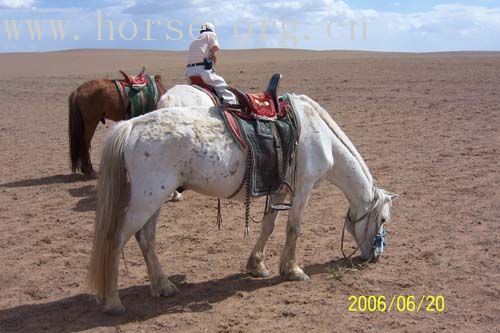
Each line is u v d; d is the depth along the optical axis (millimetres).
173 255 6895
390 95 20438
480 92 20062
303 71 30547
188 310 5422
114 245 5129
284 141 5688
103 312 5375
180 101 7957
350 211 6488
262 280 6109
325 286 5891
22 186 10484
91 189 10172
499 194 8688
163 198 5164
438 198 8664
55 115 20312
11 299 5809
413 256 6555
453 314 5160
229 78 27969
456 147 11977
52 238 7613
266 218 6109
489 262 6277
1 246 7328
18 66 46562
